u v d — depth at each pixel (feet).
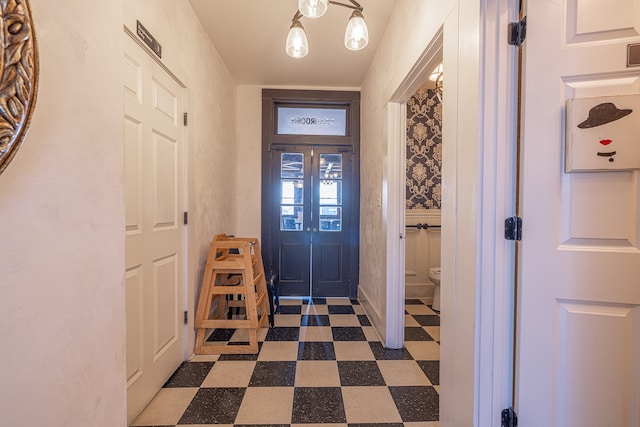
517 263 3.78
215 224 9.39
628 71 3.39
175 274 6.73
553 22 3.54
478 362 3.87
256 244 9.45
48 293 2.46
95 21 2.99
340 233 12.67
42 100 2.40
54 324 2.52
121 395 3.41
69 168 2.67
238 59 10.11
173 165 6.60
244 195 12.38
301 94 12.30
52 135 2.49
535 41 3.58
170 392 5.95
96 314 3.01
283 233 12.62
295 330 9.11
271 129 12.37
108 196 3.19
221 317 8.89
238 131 12.29
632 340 3.45
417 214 12.12
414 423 5.12
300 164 12.60
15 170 2.20
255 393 5.93
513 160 3.81
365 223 11.18
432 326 9.43
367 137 10.95
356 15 6.40
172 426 5.01
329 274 12.71
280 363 7.12
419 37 5.76
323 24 8.09
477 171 3.85
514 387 3.86
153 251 5.78
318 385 6.21
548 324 3.63
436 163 12.14
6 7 1.96
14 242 2.19
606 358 3.53
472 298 3.95
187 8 7.16
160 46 5.83
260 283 9.32
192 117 7.39
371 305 9.82
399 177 7.90
